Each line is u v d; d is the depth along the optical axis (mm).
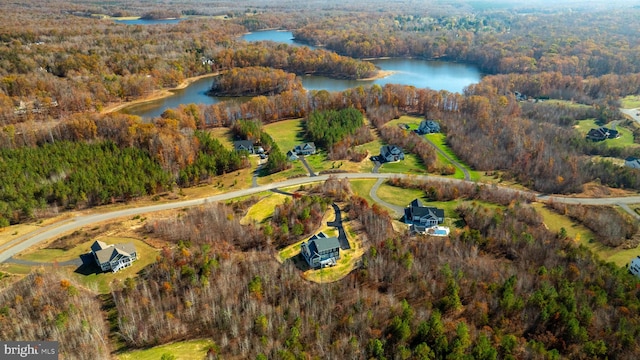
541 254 90875
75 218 109125
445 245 93750
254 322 73875
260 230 100438
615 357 65062
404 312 72375
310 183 131500
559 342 68625
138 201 119250
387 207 117062
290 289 82938
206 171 133625
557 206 114000
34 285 81062
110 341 71500
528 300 75000
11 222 106562
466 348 65750
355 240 100000
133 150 137750
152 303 77188
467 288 79938
